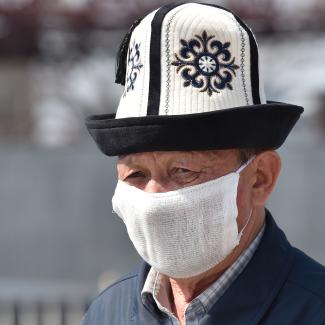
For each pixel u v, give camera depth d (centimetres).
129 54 443
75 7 2520
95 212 2088
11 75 2953
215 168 422
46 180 2108
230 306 427
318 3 2392
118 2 2484
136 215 427
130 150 423
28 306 1388
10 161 2120
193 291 446
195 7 432
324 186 1959
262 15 2372
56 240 2097
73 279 2080
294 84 2819
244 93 425
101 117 463
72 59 2692
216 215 421
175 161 419
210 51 422
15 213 2114
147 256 435
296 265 438
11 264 2112
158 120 409
